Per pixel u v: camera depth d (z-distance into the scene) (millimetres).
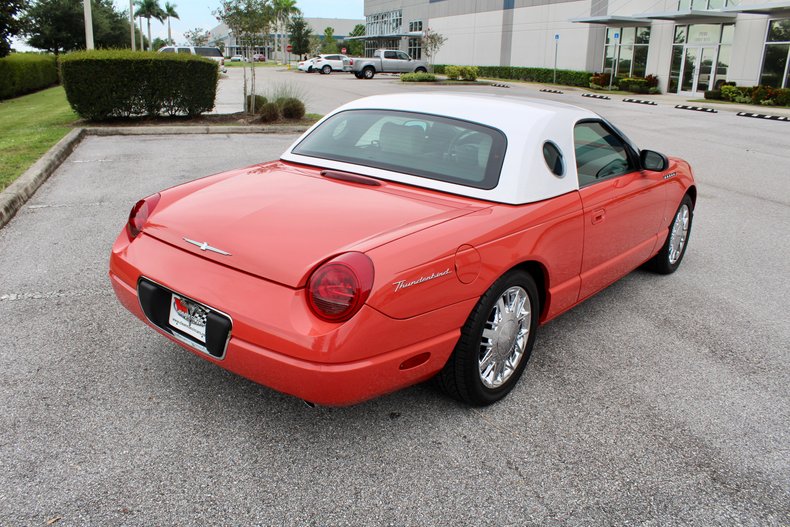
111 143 11172
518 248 2869
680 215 5039
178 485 2387
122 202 6738
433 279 2473
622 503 2406
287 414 2891
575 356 3658
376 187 3055
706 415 3064
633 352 3736
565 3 38250
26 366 3229
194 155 9969
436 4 53812
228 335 2455
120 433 2693
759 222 7066
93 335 3609
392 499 2363
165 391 3041
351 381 2324
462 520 2273
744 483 2559
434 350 2588
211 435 2709
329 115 3918
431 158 3211
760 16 26734
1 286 4301
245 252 2496
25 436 2641
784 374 3520
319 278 2283
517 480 2506
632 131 15602
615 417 3010
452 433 2805
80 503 2264
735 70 28125
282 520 2230
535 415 2994
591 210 3469
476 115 3396
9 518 2172
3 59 23828
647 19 32469
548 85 38094
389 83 34469
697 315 4348
